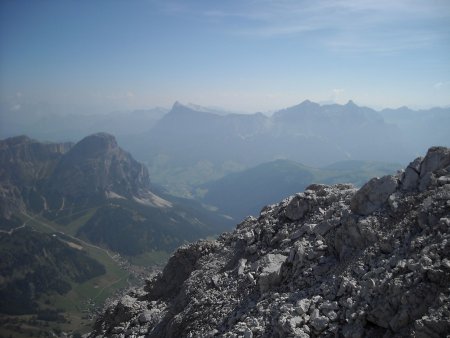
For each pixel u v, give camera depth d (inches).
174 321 1213.7
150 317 1512.1
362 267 867.4
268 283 1068.5
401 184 1039.6
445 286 675.4
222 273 1330.0
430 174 992.9
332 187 1446.9
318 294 890.1
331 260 1021.2
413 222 885.2
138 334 1429.6
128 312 1624.0
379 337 711.1
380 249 889.5
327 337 762.2
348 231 1018.7
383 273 798.5
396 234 887.7
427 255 749.9
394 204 979.3
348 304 787.4
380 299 747.4
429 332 624.1
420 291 693.9
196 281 1393.9
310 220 1286.9
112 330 1542.8
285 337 790.5
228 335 923.4
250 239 1408.7
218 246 1663.4
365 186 1068.5
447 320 615.5
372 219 983.0
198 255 1697.8
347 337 738.2
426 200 902.4
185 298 1334.9
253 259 1305.4
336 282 877.2
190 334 1088.2
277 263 1150.3
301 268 1042.7
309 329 786.8
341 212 1152.8
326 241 1091.9
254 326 901.2
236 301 1096.8
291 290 985.5
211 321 1075.9
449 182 941.2
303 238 1175.0
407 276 734.5
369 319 737.0
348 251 984.3
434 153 1035.3
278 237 1309.1
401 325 685.9
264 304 981.8
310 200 1371.8
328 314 793.6
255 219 1675.7
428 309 658.2
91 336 1738.4
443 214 842.8
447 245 741.9
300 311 834.2
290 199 1546.5
